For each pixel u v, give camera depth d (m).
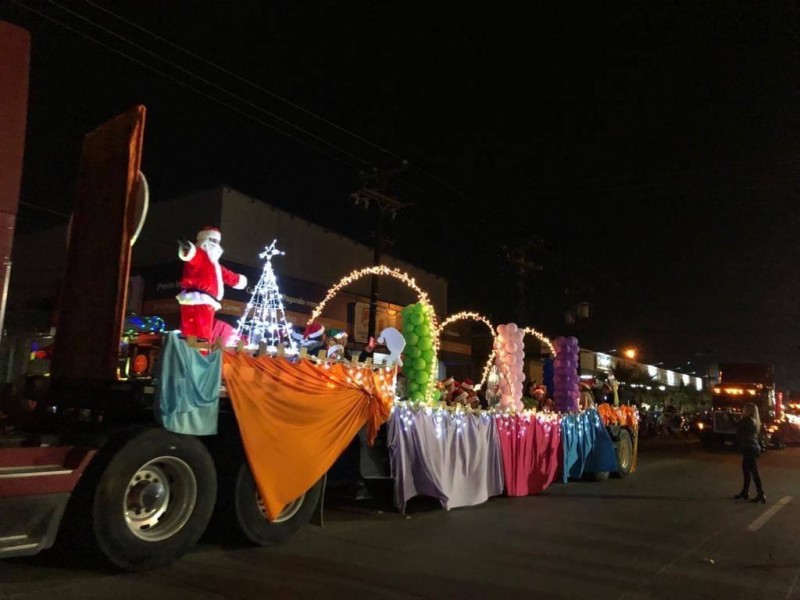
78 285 7.27
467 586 6.10
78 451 5.69
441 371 28.27
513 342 12.62
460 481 10.39
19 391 8.50
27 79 5.66
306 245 23.69
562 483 14.03
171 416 6.21
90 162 7.46
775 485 15.12
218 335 7.59
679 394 55.34
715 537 8.95
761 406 28.50
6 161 5.46
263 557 6.77
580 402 14.86
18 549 5.25
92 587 5.46
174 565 6.27
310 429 7.62
